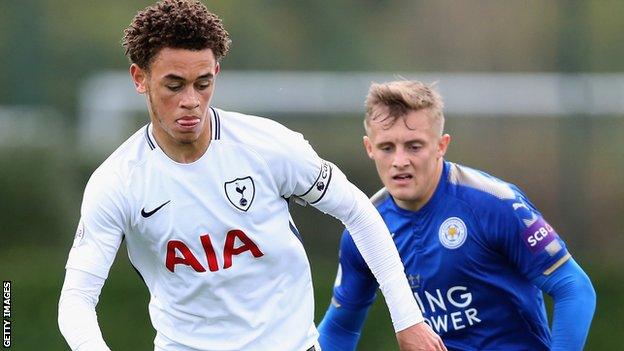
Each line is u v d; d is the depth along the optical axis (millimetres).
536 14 75562
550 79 67625
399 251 19156
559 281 18234
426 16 79188
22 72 67188
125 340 41969
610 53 65125
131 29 15602
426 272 18953
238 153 16047
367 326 39000
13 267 46656
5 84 66938
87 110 72438
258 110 66250
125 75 75812
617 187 58219
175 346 16656
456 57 78438
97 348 15633
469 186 18672
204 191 15938
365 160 57812
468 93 68812
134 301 42188
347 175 57906
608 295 42188
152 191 15953
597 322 41719
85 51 74562
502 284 18641
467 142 61562
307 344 16750
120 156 16188
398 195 18562
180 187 15922
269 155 16094
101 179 16078
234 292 16234
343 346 20516
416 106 18406
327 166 16656
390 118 18406
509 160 60844
